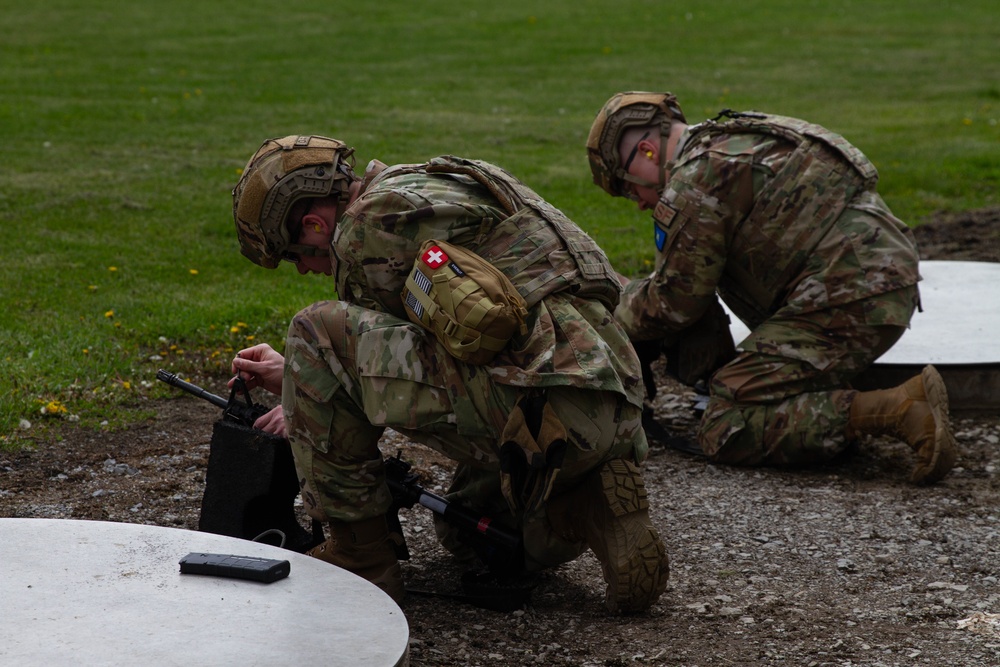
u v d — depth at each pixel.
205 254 16.27
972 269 14.36
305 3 57.06
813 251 9.15
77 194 19.72
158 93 32.56
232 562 5.66
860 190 9.25
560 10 57.03
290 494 7.16
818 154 9.15
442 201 6.36
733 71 39.75
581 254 6.52
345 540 6.70
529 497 6.21
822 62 42.12
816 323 9.27
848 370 9.29
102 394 10.58
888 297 9.11
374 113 30.27
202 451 9.61
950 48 45.75
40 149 24.16
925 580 7.32
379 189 6.44
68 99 31.05
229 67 38.38
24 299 13.41
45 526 6.25
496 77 37.56
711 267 9.22
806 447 9.30
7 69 36.12
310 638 5.01
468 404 6.18
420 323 6.22
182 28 47.88
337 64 39.75
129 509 8.42
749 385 9.44
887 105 33.03
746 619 6.72
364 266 6.40
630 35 49.06
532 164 23.94
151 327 12.44
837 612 6.83
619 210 19.91
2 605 5.27
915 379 8.97
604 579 6.99
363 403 6.40
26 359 11.10
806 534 8.12
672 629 6.58
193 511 8.43
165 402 10.73
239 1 56.88
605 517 6.48
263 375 7.28
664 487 9.13
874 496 8.87
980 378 10.53
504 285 6.10
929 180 22.81
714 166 9.13
